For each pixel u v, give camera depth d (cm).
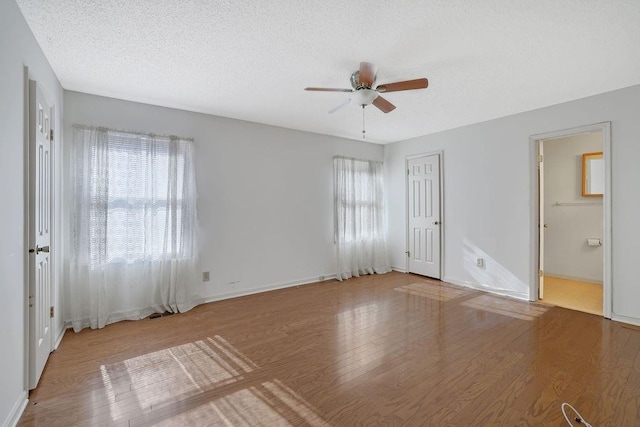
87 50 227
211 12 186
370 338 270
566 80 285
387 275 514
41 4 175
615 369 215
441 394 188
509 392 189
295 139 455
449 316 323
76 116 302
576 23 197
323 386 198
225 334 281
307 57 241
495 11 185
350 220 506
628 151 301
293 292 418
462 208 443
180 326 301
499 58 243
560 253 491
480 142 420
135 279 326
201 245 372
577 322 305
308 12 186
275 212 435
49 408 176
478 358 233
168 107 351
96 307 298
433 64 252
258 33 208
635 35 210
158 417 169
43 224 221
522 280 380
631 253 299
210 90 304
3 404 153
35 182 195
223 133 390
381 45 223
